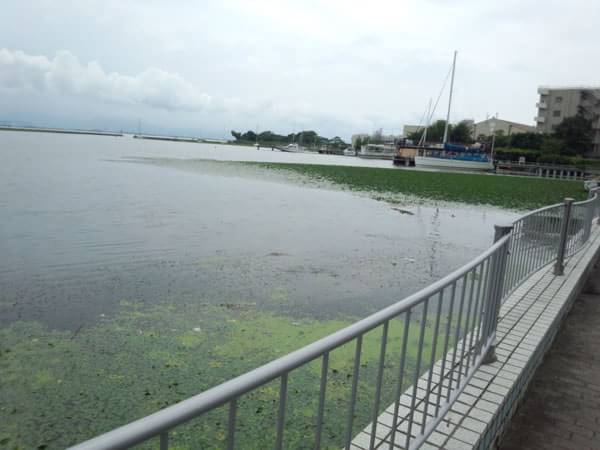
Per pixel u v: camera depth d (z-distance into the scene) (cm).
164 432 96
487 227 1353
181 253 864
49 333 493
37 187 1717
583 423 313
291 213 1428
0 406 353
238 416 338
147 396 373
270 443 310
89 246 889
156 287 662
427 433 221
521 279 466
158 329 512
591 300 568
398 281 750
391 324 529
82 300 599
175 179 2344
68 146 5934
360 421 336
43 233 984
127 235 998
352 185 2534
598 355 416
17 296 608
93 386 386
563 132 6288
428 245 1059
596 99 6619
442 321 541
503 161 6225
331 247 981
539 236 507
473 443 243
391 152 9694
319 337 508
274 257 868
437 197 2119
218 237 1024
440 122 8044
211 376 410
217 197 1723
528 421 313
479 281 271
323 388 144
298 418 338
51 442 314
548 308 450
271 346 479
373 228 1245
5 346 458
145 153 5225
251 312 578
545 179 4494
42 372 407
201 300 614
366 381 393
